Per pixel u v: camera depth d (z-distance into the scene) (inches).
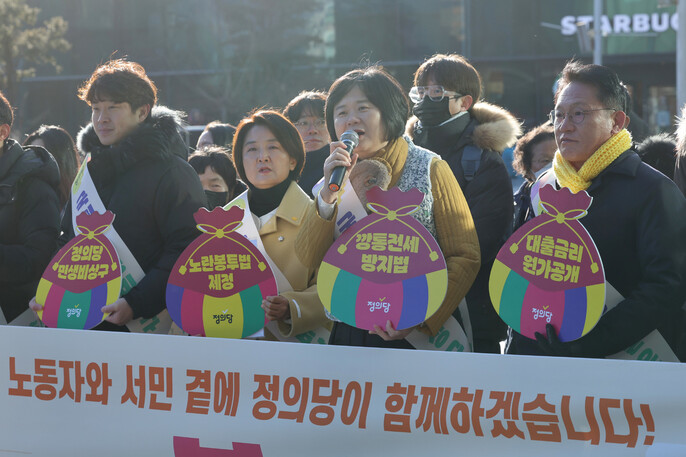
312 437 94.3
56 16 679.1
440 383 89.7
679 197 88.7
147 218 111.2
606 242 90.0
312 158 134.4
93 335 102.3
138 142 111.5
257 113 108.8
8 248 120.4
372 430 92.4
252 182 108.3
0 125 124.7
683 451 81.6
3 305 122.9
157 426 100.1
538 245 91.2
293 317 101.0
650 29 709.3
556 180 96.1
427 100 118.3
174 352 99.0
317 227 97.8
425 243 94.1
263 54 649.0
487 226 114.3
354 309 96.2
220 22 654.5
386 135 99.8
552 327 89.6
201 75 645.9
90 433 103.0
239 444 97.0
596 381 84.4
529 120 404.2
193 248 104.3
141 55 665.0
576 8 704.4
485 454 88.7
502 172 116.3
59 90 646.5
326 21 621.0
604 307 87.7
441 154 118.6
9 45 631.2
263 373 95.8
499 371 87.7
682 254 87.2
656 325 87.1
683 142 107.0
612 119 91.0
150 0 660.1
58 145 153.7
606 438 84.4
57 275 111.9
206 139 170.4
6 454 107.2
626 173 89.4
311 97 139.2
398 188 95.4
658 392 82.4
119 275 108.6
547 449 86.5
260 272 102.6
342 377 93.0
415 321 93.7
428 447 90.4
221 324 103.5
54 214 124.6
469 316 115.3
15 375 106.2
